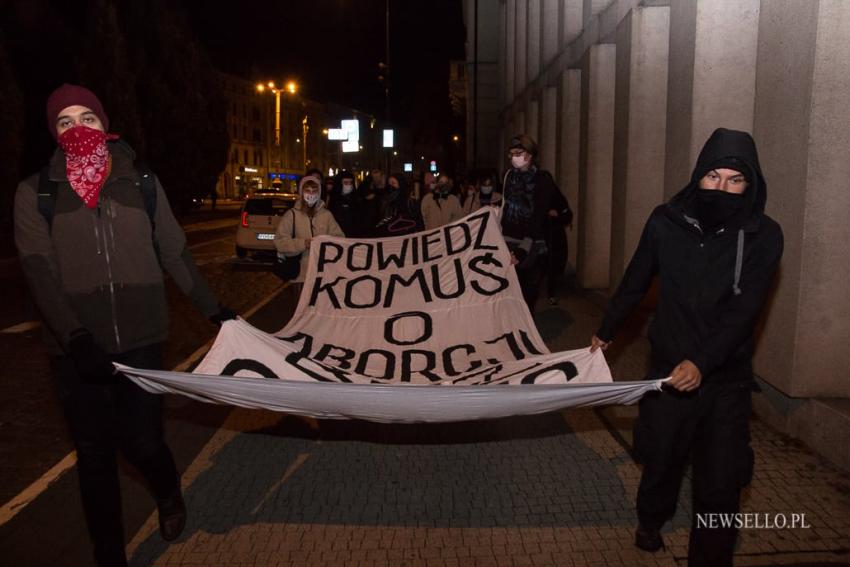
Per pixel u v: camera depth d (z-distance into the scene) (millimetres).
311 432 5289
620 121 8945
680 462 3250
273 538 3729
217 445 5047
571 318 9359
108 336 3088
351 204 11461
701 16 6285
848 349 4816
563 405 3018
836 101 4602
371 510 4035
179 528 3605
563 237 10195
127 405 3250
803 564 3418
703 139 6379
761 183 2896
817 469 4449
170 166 35219
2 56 24875
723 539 2979
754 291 2855
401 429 5340
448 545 3654
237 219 36594
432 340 4441
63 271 3029
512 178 6496
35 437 5465
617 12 9234
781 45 5047
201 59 39062
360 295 4785
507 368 3814
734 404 2992
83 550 3684
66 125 3066
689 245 2990
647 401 3178
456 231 5133
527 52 18484
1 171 24797
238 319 3736
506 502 4125
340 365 4133
